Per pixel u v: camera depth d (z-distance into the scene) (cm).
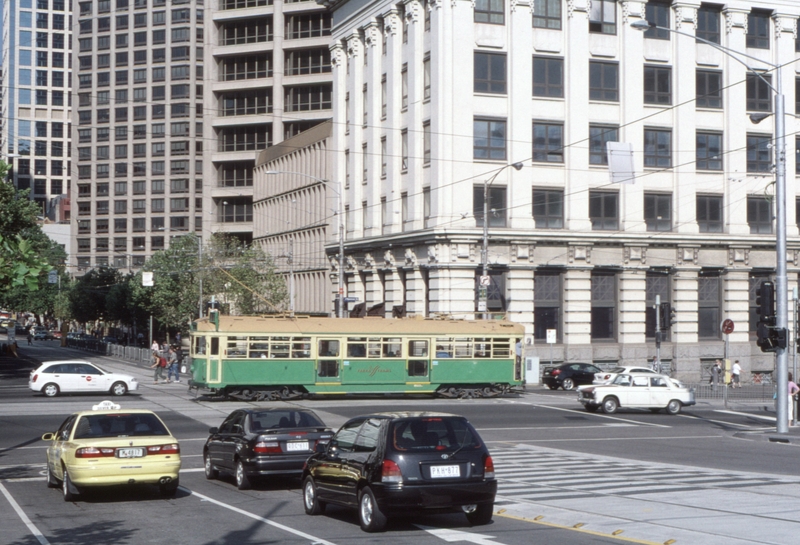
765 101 6294
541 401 4516
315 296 8081
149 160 14612
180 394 4712
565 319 5875
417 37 6009
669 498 1745
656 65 6103
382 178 6562
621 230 5997
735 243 6169
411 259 5975
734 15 6181
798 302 3180
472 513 1502
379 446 1441
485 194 5191
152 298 8431
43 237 11044
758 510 1580
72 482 1775
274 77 11300
